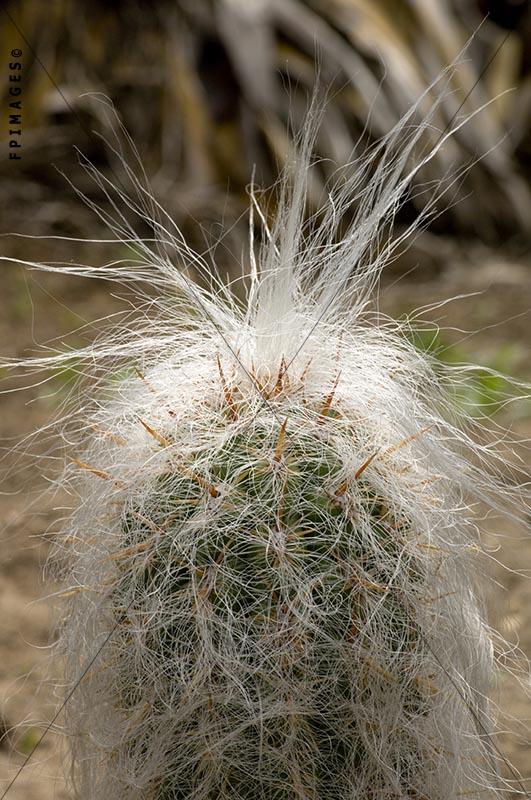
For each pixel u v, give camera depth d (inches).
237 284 62.6
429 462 30.0
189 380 29.9
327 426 28.9
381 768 28.8
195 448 28.8
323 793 28.7
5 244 76.5
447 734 29.4
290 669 28.2
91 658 29.5
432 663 29.0
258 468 28.4
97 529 29.7
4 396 55.6
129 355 31.9
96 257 74.9
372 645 28.3
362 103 77.2
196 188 77.5
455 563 29.5
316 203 69.6
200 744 28.6
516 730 36.0
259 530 28.2
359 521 28.4
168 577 28.4
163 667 28.5
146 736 29.0
